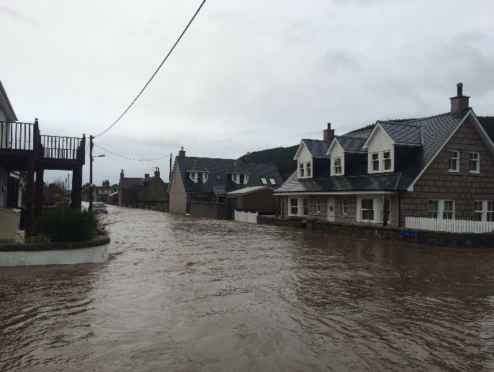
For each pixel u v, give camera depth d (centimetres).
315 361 522
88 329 625
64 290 858
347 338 609
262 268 1173
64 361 507
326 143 3083
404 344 588
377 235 2025
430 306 789
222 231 2442
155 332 617
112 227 2689
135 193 8244
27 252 1113
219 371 487
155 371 483
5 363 500
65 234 1188
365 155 2667
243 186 4959
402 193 2094
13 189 2392
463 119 2203
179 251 1510
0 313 696
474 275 1096
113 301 785
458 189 2227
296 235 2200
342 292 894
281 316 711
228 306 768
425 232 1781
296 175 3234
